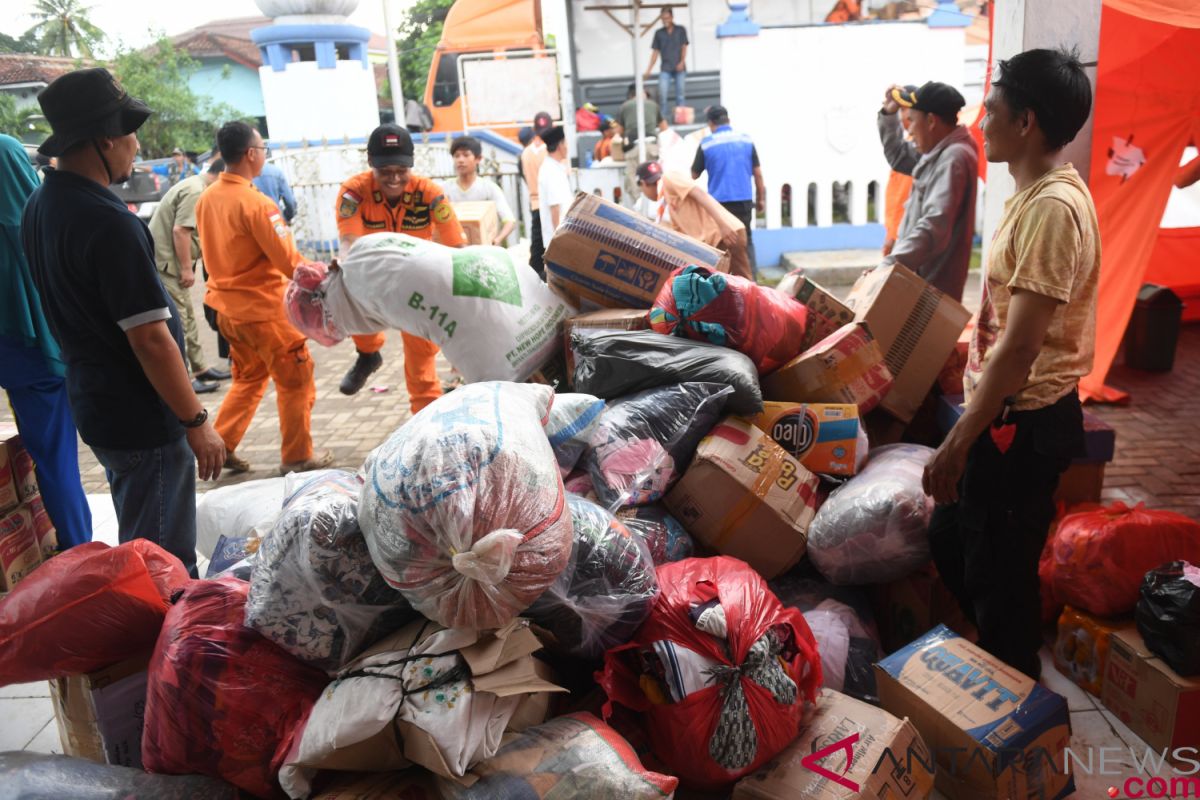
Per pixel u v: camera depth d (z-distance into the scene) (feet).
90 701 8.09
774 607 7.68
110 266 8.84
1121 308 16.83
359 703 6.60
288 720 7.14
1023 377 7.44
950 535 8.64
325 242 38.17
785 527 9.04
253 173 14.75
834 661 8.49
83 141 8.93
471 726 6.40
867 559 8.98
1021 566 8.32
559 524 6.82
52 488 12.47
